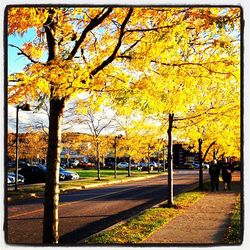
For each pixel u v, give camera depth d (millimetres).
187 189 24453
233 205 14930
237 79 7711
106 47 7891
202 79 7832
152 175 47500
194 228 10266
